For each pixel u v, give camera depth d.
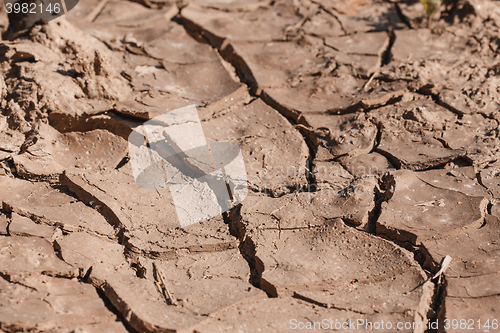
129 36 2.04
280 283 1.68
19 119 1.84
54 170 1.80
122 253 1.72
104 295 1.68
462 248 1.70
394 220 1.73
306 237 1.73
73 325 1.65
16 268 1.68
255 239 1.73
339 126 1.86
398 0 2.21
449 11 2.08
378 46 2.02
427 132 1.83
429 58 1.97
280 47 2.03
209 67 1.97
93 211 1.76
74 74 1.90
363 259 1.71
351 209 1.75
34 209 1.74
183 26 2.10
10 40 1.96
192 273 1.71
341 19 2.10
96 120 1.85
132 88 1.91
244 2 2.27
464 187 1.76
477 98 1.87
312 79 1.95
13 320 1.64
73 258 1.70
